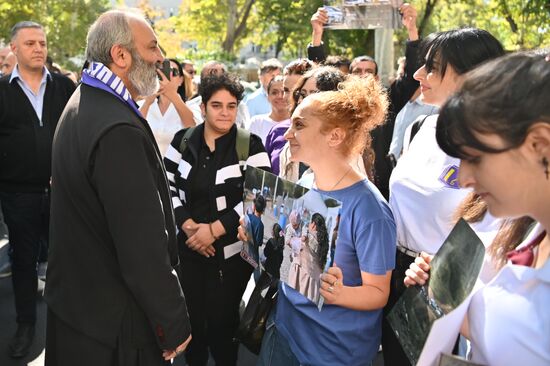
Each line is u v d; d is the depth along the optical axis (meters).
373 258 2.21
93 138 2.22
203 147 3.60
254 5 31.27
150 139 2.40
